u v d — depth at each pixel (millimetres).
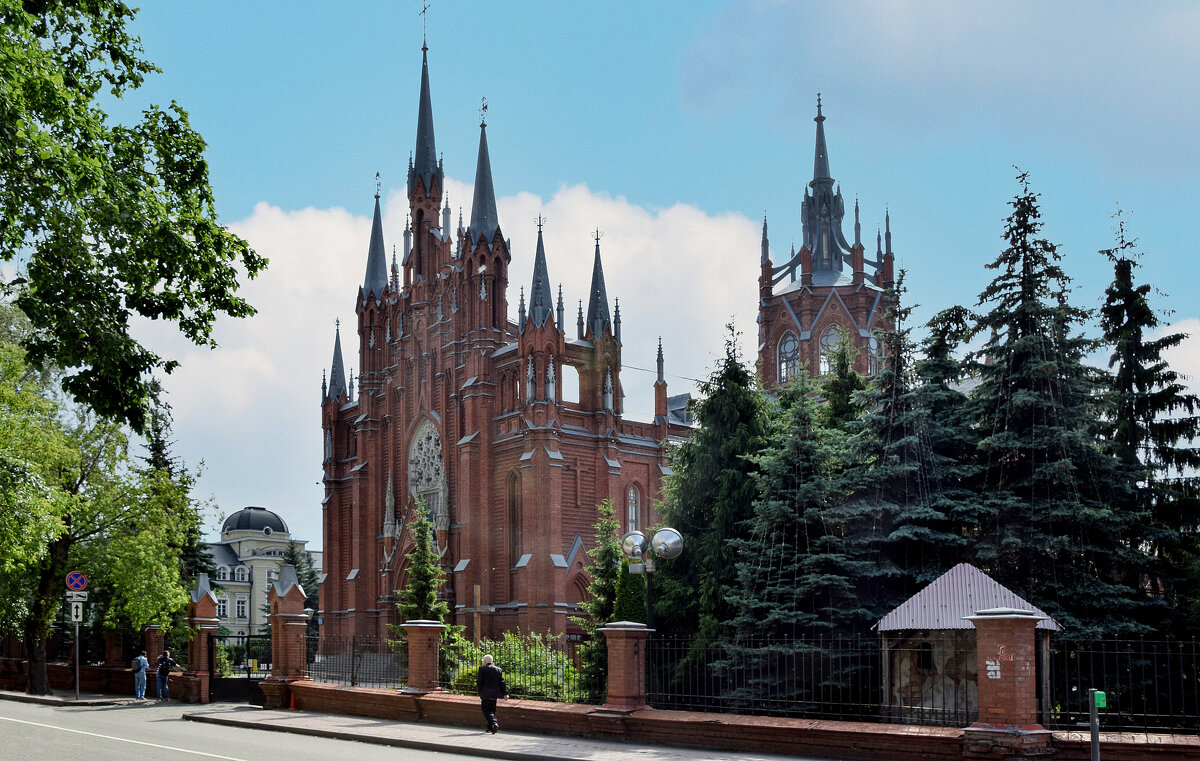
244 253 27984
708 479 38750
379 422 90188
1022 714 20109
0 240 25359
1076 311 34250
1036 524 32469
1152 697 30469
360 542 88375
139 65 27281
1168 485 35875
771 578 32844
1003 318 34594
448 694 32125
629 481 81688
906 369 35562
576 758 22797
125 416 27109
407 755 24125
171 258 25500
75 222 24594
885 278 104438
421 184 89688
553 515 74312
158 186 26625
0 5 23125
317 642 41406
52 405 47688
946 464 34531
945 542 32812
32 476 33969
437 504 82062
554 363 77125
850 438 34844
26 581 49281
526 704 28922
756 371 40594
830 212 105500
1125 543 33000
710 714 25266
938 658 27672
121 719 34812
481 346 80438
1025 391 33250
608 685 27172
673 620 37875
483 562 77125
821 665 29203
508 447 78312
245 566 145500
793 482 33781
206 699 43688
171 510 52656
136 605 50062
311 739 28344
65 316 25391
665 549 30547
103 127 26250
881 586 33094
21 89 23656
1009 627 20359
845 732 22297
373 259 94125
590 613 50031
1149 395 36906
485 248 81688
